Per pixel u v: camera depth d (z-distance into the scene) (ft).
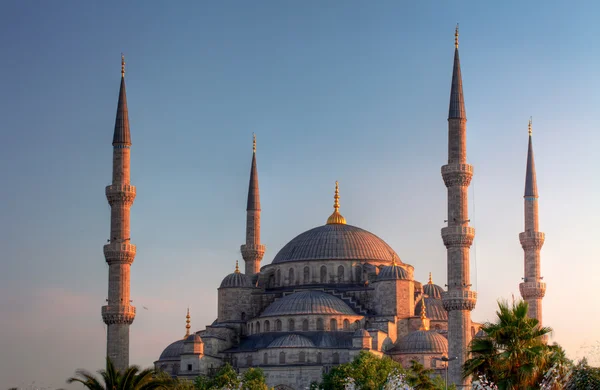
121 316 533.14
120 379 312.91
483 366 251.39
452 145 560.20
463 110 564.30
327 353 580.71
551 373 241.35
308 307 606.96
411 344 585.22
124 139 557.33
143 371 318.45
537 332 249.55
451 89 568.82
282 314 609.01
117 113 562.25
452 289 538.06
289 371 574.97
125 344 535.19
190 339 595.88
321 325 602.03
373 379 504.43
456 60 572.92
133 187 552.41
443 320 645.51
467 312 535.60
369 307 634.02
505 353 245.04
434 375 557.74
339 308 611.88
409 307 622.95
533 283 647.56
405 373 466.29
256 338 621.31
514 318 248.93
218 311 654.94
